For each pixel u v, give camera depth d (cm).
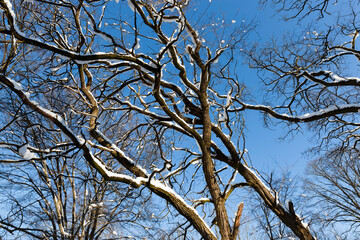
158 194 658
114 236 1012
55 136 1041
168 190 660
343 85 873
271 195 749
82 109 847
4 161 627
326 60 952
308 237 698
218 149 823
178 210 645
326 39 957
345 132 1052
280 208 731
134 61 627
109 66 672
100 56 595
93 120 770
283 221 729
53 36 749
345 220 1438
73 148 669
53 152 683
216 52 750
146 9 661
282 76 1009
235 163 788
